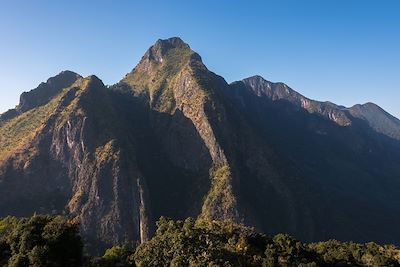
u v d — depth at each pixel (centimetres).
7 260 5234
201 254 7325
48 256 4969
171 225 8844
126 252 8506
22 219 6353
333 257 9688
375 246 11494
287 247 8906
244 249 7994
